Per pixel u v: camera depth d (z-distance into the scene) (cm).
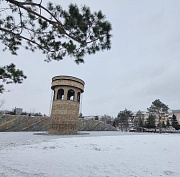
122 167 549
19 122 2781
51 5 402
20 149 889
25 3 389
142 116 5956
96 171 499
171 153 822
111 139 1556
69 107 2253
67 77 2278
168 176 459
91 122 4000
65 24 414
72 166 551
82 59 503
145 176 457
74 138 1583
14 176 435
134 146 1078
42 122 3056
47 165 557
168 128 5194
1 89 596
